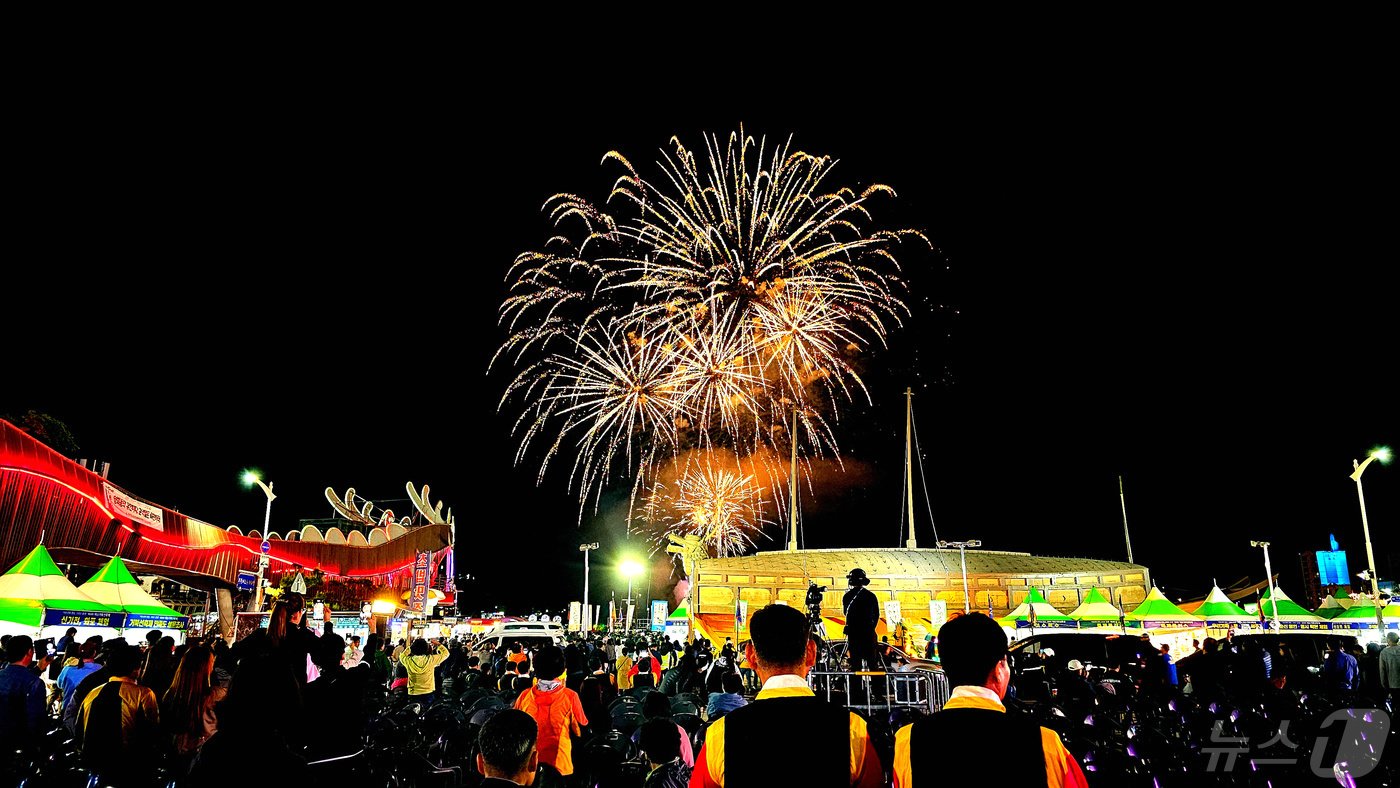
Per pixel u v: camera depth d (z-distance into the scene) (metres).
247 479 30.58
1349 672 14.70
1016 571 38.91
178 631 19.44
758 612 3.85
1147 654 17.84
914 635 33.56
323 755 6.32
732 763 3.42
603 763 7.18
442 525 41.66
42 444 16.03
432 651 13.72
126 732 7.21
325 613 26.33
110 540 18.09
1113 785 6.65
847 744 3.44
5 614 15.02
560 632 28.45
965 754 3.17
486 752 4.19
